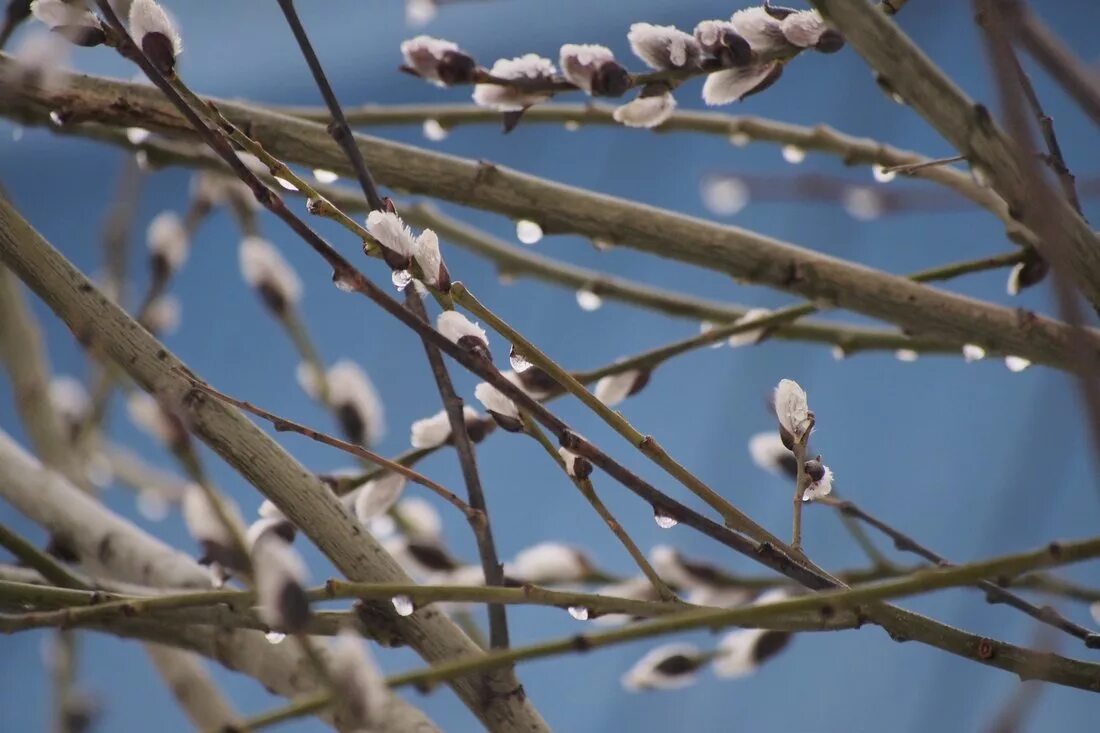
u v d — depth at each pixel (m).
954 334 1.14
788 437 1.09
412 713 1.10
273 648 1.12
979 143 1.06
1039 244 1.07
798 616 1.08
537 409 1.05
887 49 1.05
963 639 1.08
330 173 1.15
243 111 1.15
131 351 1.09
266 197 1.04
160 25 1.07
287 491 1.09
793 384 1.09
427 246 1.06
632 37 1.10
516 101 1.11
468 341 1.07
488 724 1.09
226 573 1.11
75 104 1.12
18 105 1.16
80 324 1.09
